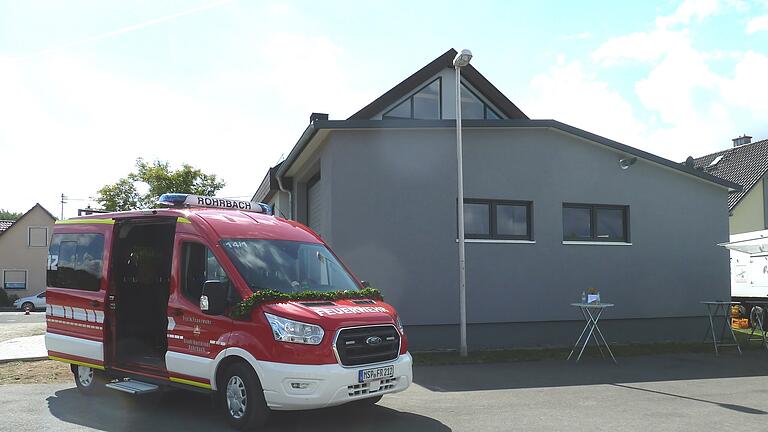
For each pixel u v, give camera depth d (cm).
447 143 1288
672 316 1445
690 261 1471
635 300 1413
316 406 605
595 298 1148
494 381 941
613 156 1416
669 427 659
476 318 1280
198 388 682
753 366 1096
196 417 699
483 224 1314
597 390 872
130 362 773
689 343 1398
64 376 977
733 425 669
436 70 1695
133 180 3409
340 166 1227
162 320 827
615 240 1427
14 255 4834
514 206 1346
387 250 1236
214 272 690
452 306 1265
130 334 804
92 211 913
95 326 796
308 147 1355
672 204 1467
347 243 1219
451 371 1028
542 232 1342
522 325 1320
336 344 620
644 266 1428
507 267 1309
